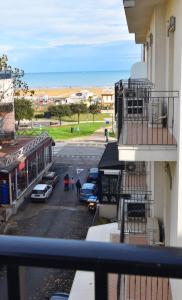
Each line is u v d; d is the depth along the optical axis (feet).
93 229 54.95
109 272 2.91
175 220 22.71
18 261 2.96
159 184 32.37
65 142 179.83
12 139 121.08
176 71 23.62
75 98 362.53
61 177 121.08
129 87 38.19
